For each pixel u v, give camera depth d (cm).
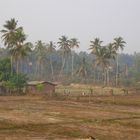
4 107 5559
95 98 7438
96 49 14175
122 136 3353
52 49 17612
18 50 9581
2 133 3366
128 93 9231
